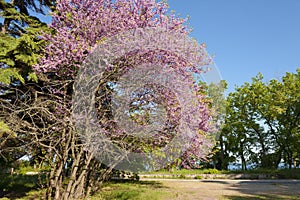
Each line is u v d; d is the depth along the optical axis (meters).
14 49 6.12
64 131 6.03
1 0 6.99
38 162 7.20
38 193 7.66
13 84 6.96
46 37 6.09
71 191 6.23
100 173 7.93
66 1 6.04
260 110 22.41
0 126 5.37
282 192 9.73
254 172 19.72
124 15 6.05
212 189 10.60
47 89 6.70
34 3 8.09
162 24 6.23
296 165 24.02
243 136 23.38
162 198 7.68
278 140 22.23
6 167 10.30
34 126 5.94
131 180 12.15
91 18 5.91
